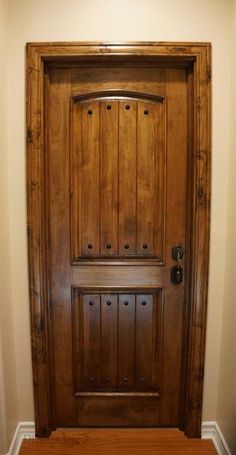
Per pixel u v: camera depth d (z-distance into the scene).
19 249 1.53
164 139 1.53
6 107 1.44
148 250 1.59
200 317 1.53
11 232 1.51
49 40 1.42
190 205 1.52
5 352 1.44
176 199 1.56
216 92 1.46
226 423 1.49
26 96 1.43
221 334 1.57
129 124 1.53
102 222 1.57
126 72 1.50
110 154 1.54
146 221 1.57
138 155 1.54
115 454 1.51
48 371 1.58
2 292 1.41
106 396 1.66
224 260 1.54
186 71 1.51
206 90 1.43
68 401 1.66
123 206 1.57
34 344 1.54
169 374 1.65
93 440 1.59
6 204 1.46
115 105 1.52
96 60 1.45
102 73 1.50
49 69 1.49
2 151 1.41
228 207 1.50
